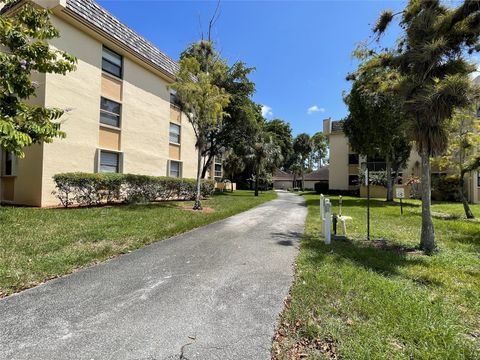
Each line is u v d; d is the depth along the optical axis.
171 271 4.66
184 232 7.87
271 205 17.00
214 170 37.09
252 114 21.94
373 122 17.39
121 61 14.57
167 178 15.16
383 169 26.48
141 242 6.38
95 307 3.37
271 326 3.02
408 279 4.50
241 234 7.82
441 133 6.33
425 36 6.67
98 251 5.47
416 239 7.66
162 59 17.19
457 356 2.50
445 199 23.42
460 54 6.52
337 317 3.20
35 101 10.70
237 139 23.58
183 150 19.86
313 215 12.37
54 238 6.13
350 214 12.96
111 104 13.97
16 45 6.60
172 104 18.67
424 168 6.72
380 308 3.34
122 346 2.62
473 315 3.32
